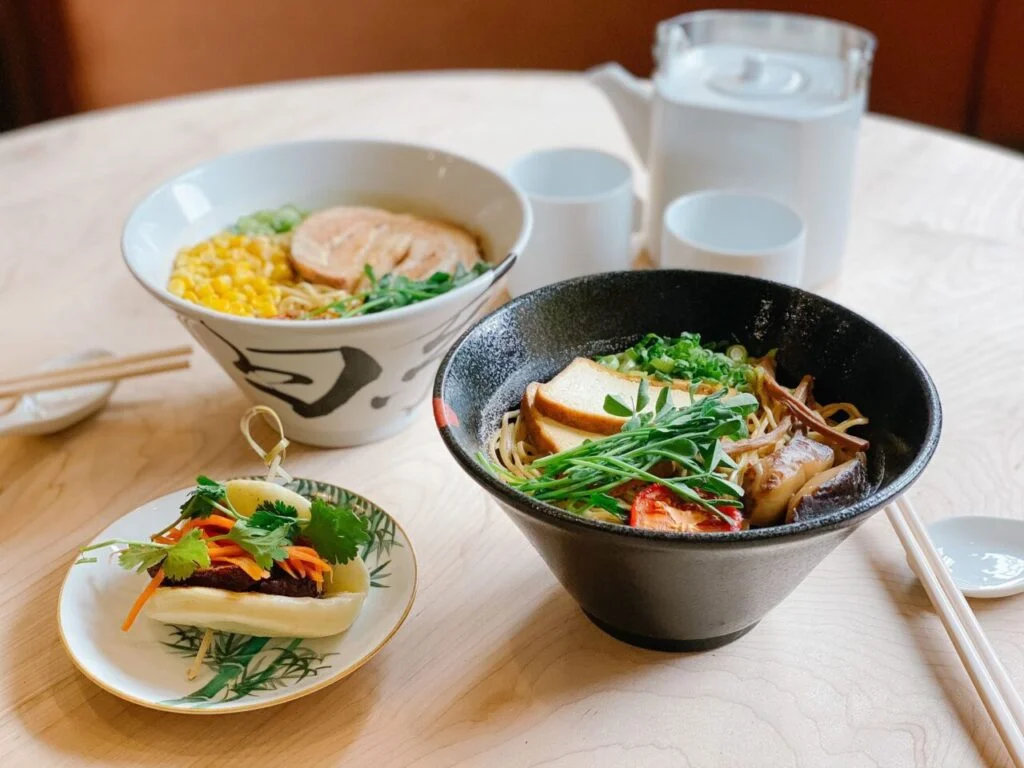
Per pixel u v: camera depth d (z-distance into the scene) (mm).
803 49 672
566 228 598
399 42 1229
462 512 477
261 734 371
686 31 678
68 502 487
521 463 431
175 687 374
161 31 1200
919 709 375
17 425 514
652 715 375
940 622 411
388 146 614
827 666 393
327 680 367
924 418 373
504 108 844
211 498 413
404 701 384
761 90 615
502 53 1232
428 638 410
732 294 460
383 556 425
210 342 472
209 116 837
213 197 593
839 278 642
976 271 644
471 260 562
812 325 444
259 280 556
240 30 1209
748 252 543
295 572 396
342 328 443
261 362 465
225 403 558
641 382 417
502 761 361
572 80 896
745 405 397
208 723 375
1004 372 553
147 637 397
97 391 554
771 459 390
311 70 1241
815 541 330
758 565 337
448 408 382
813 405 443
